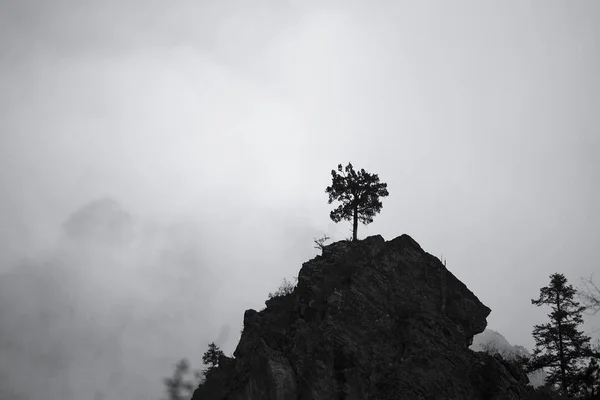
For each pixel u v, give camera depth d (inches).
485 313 2262.6
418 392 1877.5
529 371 2282.2
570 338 2240.4
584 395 1937.7
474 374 1978.3
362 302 2162.9
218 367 2329.0
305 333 2069.4
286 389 1884.8
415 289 2263.8
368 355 1990.7
